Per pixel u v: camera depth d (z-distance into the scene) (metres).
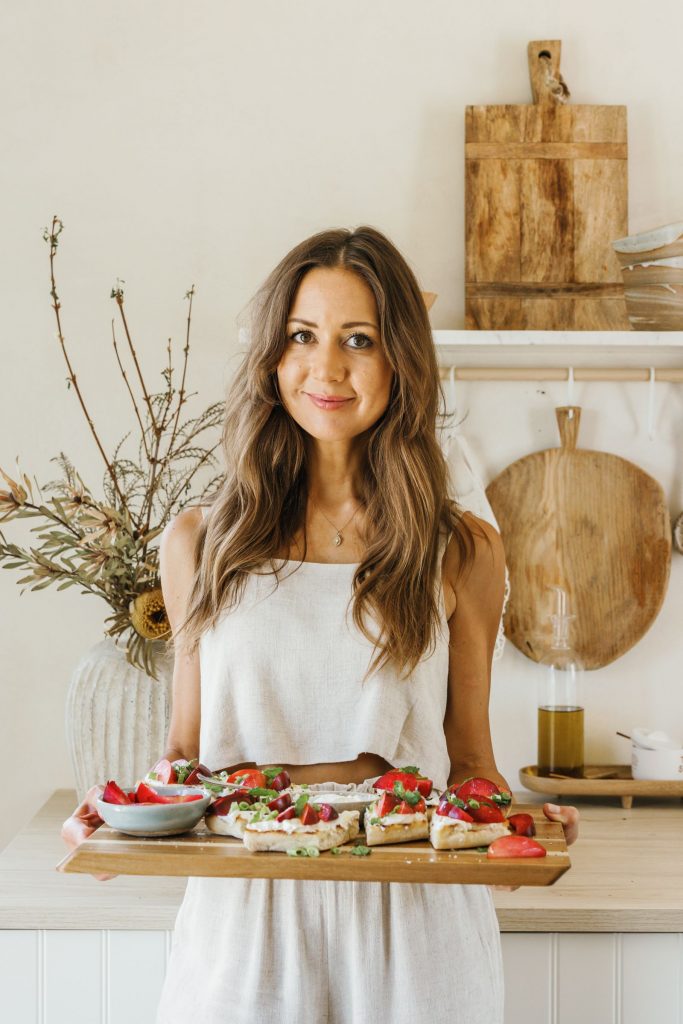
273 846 1.06
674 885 1.53
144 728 1.74
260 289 1.29
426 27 2.02
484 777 1.36
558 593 1.97
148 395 1.99
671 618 2.03
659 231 1.80
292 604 1.26
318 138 2.01
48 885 1.54
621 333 1.83
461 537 1.35
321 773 1.27
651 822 1.84
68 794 2.00
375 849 1.08
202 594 1.29
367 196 2.02
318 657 1.24
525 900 1.47
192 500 2.00
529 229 1.98
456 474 1.88
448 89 2.02
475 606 1.37
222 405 2.00
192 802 1.11
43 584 1.70
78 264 2.01
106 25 2.01
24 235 2.00
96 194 2.01
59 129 2.01
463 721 1.38
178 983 1.20
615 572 2.01
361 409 1.24
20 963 1.47
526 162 1.99
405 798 1.13
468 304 1.98
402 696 1.26
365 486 1.33
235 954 1.16
